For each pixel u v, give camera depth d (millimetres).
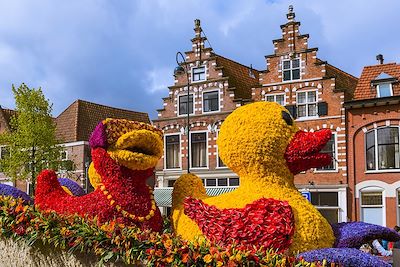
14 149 22094
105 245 5266
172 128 24562
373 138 20891
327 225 5570
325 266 4512
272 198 5512
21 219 6098
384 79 21297
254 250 4844
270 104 6004
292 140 5754
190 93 24469
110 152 6078
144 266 4965
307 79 22156
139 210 6035
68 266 5590
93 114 29406
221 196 5906
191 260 4699
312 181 21469
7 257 6281
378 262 4715
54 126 22984
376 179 20547
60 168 23078
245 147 5746
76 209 6078
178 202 6066
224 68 24297
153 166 6207
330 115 21516
